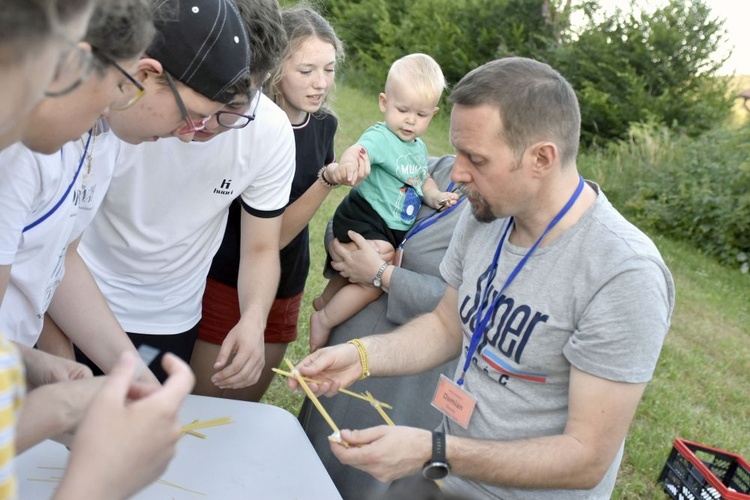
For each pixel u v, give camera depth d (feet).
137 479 2.88
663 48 42.45
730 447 13.70
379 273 8.30
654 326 5.08
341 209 9.22
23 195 4.38
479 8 48.83
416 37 50.83
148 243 7.05
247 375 6.77
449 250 6.62
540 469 5.25
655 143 35.76
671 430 13.98
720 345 19.71
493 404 5.81
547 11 47.44
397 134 8.98
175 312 7.61
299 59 8.14
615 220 5.36
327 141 9.12
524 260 5.57
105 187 5.74
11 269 4.84
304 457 5.54
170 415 2.90
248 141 6.81
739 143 32.76
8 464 2.44
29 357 4.75
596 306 5.16
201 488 5.00
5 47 2.28
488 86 5.18
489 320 5.77
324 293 9.73
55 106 3.16
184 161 6.64
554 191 5.36
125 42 3.28
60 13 2.40
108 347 5.83
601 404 5.17
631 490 11.93
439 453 5.39
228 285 8.58
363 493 7.86
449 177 9.03
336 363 6.14
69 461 2.79
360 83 50.08
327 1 56.90
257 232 7.45
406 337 6.56
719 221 29.99
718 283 26.27
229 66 4.85
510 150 5.17
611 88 42.63
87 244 7.21
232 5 5.01
